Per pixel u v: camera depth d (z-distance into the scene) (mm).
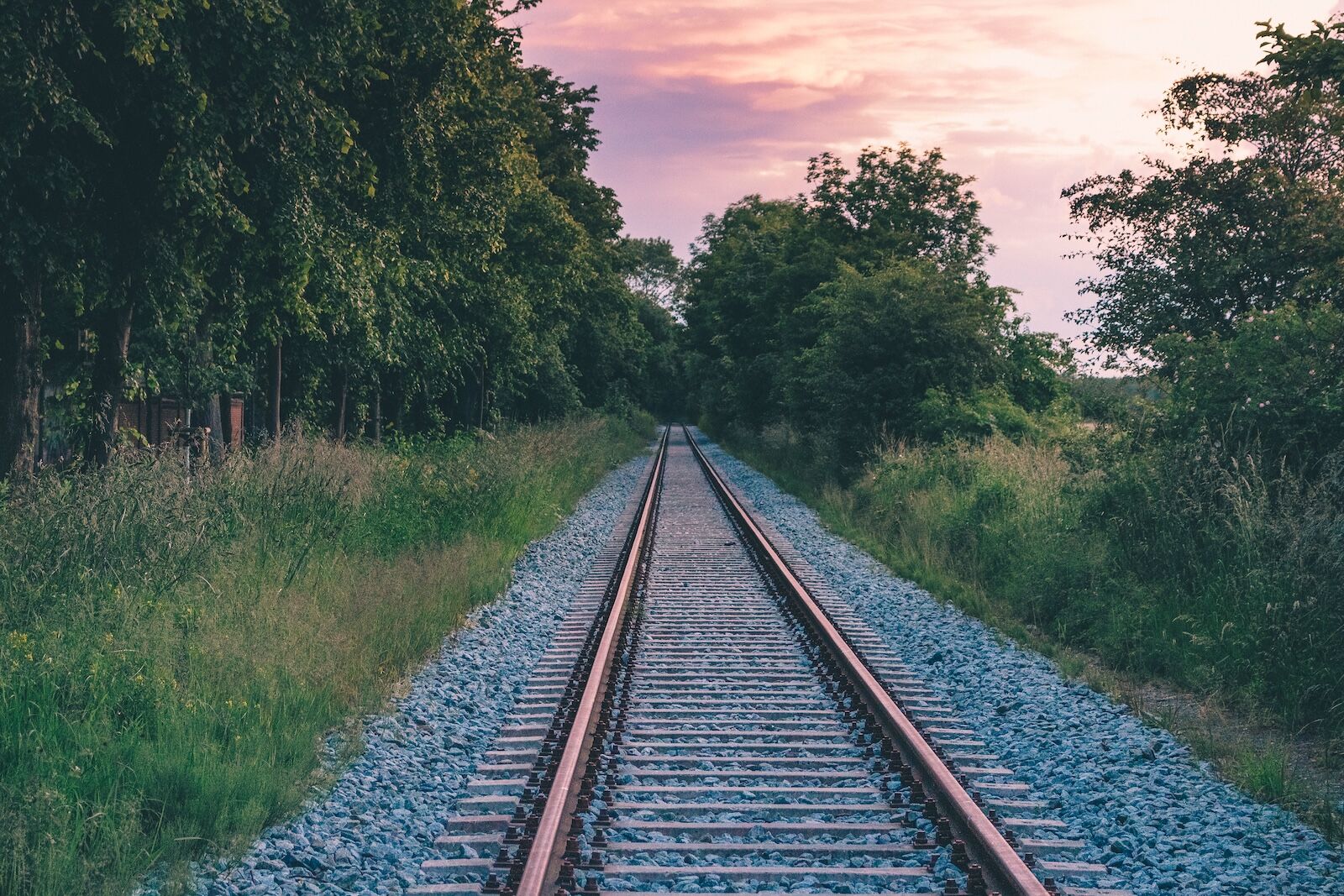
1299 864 5469
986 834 5270
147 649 7781
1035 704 8852
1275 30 11211
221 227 13758
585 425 44188
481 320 30047
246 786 6184
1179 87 25844
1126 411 14508
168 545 9688
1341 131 16031
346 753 7145
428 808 6363
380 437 29562
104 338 14250
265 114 12562
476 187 19500
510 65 23625
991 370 28375
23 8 9961
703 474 41125
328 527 13117
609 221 46812
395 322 22000
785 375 37031
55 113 10484
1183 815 6180
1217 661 9188
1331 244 15750
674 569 16953
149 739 6793
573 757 6496
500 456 21641
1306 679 8227
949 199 44188
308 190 14562
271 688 7812
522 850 5312
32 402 12945
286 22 11992
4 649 7215
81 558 8969
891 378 27469
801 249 44625
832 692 9148
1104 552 12312
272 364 22375
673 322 106062
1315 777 7086
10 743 6270
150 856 5375
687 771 6906
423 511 16234
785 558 17500
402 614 10586
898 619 12633
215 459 14492
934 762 6461
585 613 12812
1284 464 10898
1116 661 10305
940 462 22000
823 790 6488
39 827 5238
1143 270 27703
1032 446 22922
